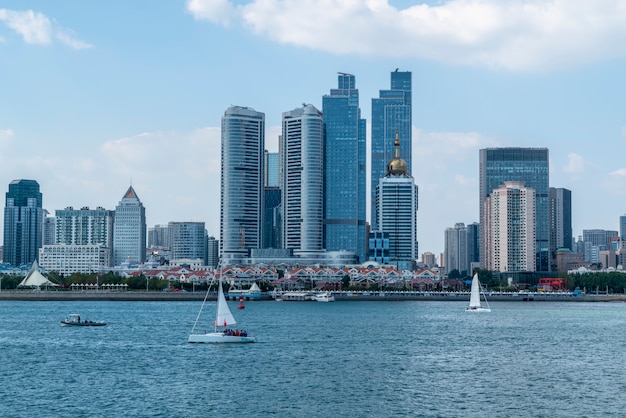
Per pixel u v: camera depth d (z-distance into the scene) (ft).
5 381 590.96
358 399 526.16
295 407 501.56
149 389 557.74
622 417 478.18
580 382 591.37
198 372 629.10
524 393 547.08
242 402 515.09
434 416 479.82
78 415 478.59
